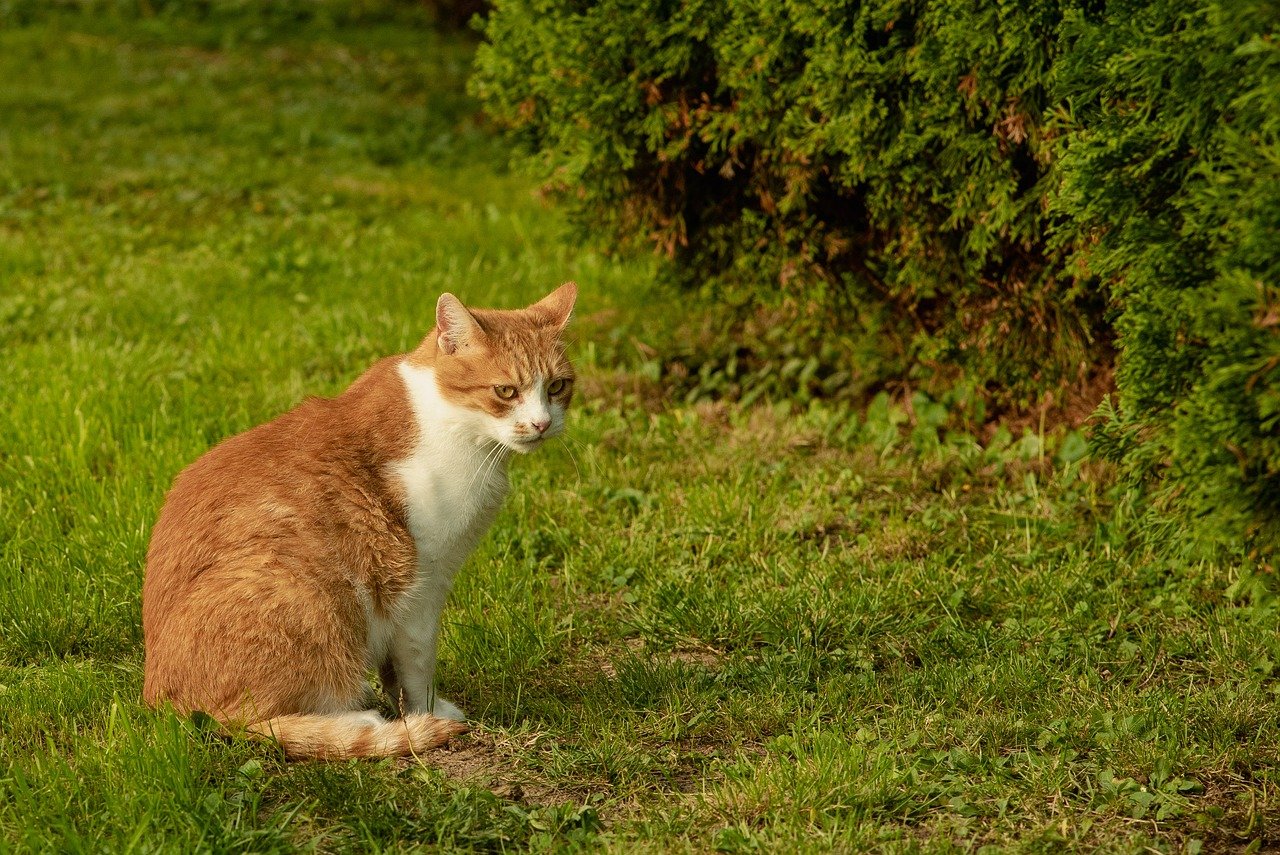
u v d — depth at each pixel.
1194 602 6.87
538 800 5.21
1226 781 5.26
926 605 7.02
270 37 26.62
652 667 6.36
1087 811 5.03
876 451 9.01
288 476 5.59
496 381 5.79
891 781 5.17
